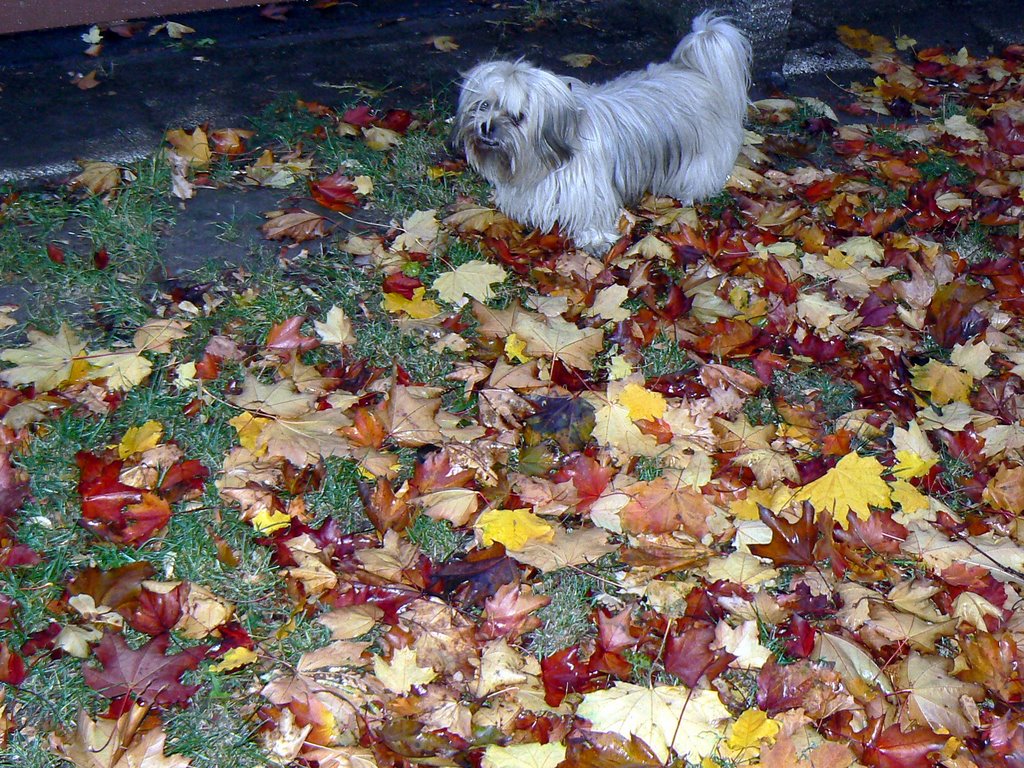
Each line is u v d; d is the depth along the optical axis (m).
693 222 2.16
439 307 1.96
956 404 1.85
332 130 2.32
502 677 1.51
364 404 1.78
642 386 1.83
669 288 2.03
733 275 2.07
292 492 1.68
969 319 1.99
